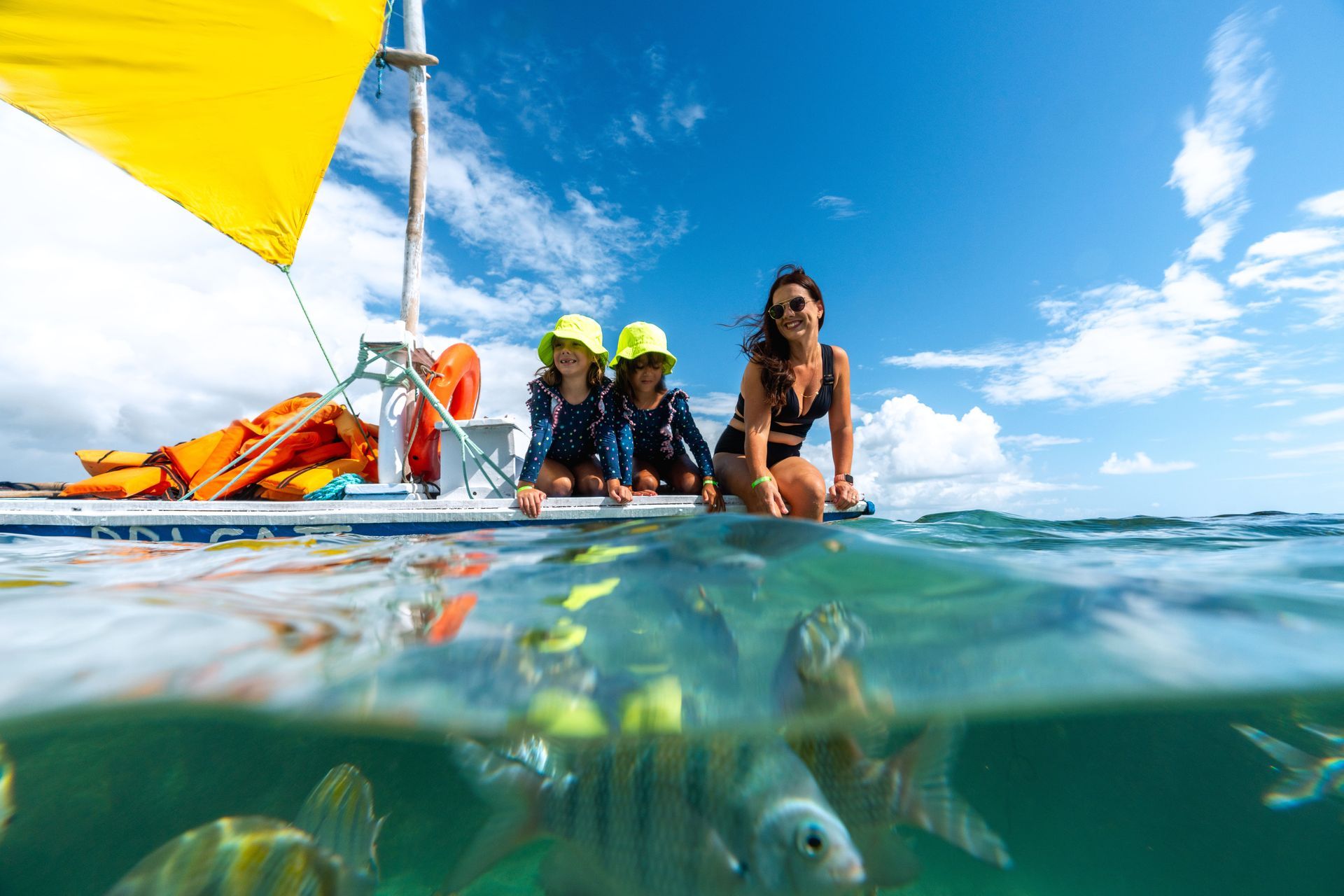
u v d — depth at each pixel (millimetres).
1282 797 2312
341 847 1590
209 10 4773
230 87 4984
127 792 2219
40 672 1566
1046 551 3217
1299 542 3611
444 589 2051
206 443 6199
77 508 3502
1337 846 2168
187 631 1717
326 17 5082
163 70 4766
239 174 5129
